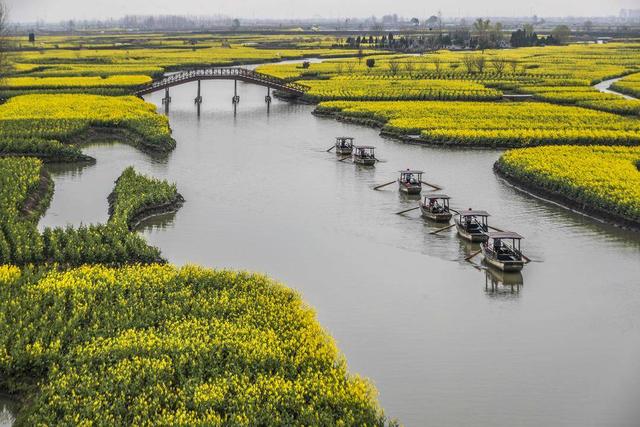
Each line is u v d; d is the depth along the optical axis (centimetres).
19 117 10256
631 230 6156
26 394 3428
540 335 4194
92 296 4231
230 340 3722
